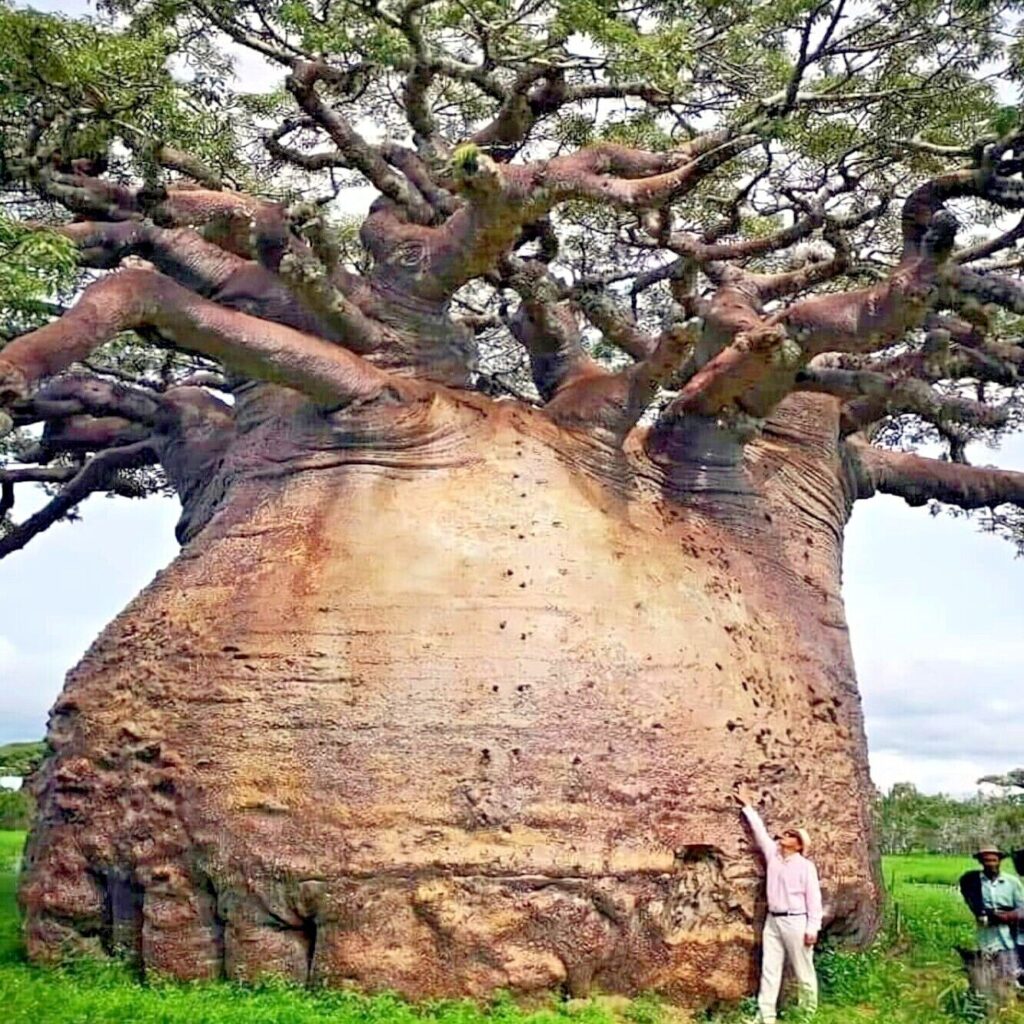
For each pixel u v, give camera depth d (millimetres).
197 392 15469
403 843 10305
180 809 10820
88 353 10688
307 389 12086
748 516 13406
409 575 11430
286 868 10328
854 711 13242
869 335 11680
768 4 13727
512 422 12930
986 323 12016
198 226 13609
